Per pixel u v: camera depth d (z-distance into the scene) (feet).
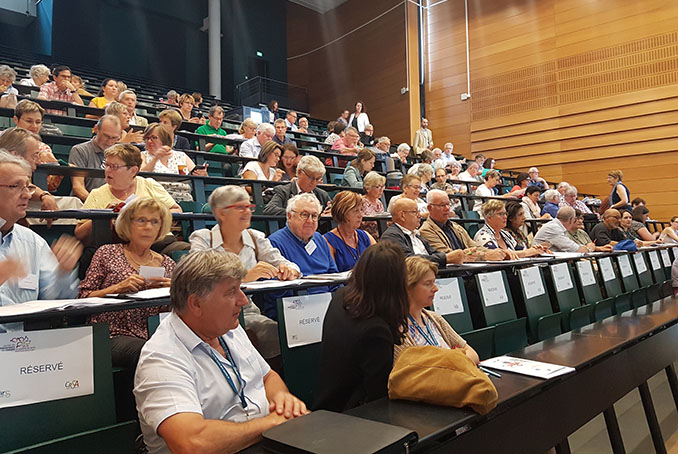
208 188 12.63
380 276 4.84
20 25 38.22
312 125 36.83
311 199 8.23
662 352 7.13
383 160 19.54
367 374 4.64
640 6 27.66
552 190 19.40
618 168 28.27
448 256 8.48
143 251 6.21
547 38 30.96
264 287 5.51
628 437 7.34
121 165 7.95
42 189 7.84
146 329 5.64
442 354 4.09
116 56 39.40
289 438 3.06
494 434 3.88
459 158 31.45
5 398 3.62
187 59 43.16
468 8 34.45
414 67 36.47
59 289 5.30
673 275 15.10
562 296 9.54
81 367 4.02
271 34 44.86
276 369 6.23
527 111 31.68
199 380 4.04
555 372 4.74
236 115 28.63
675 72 26.53
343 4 41.78
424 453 3.30
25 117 9.78
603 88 28.81
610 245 13.61
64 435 3.83
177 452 3.52
